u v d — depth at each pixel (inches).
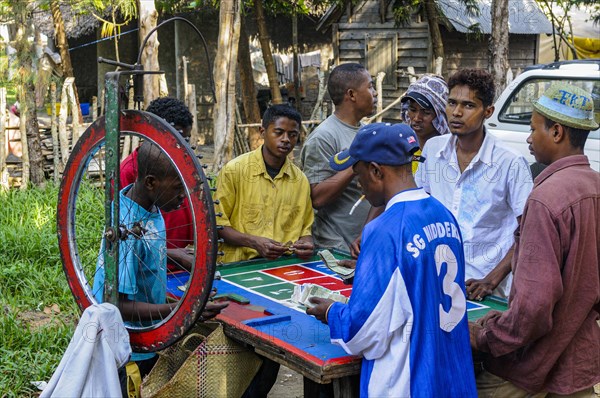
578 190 105.4
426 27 522.0
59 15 480.4
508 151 139.6
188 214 161.9
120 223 121.3
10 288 232.7
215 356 120.1
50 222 287.6
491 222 141.3
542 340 106.8
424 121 162.7
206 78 629.9
